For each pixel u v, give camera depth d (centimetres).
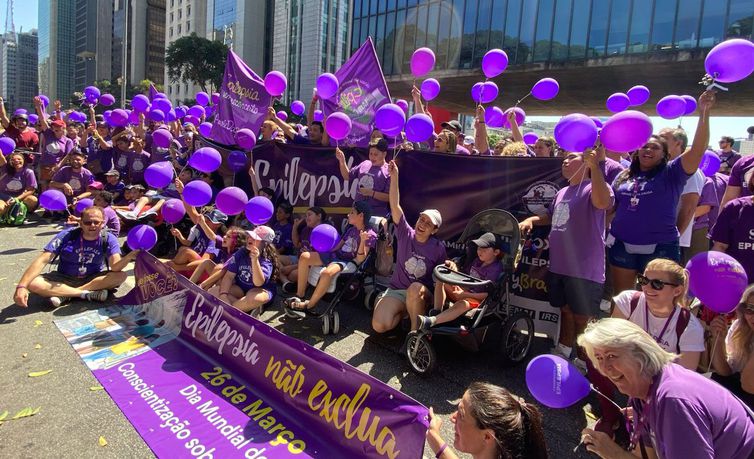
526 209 476
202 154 496
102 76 10756
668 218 355
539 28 2177
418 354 377
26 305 452
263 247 461
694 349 263
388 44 2883
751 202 335
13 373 348
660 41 1841
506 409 188
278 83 630
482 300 389
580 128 307
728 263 249
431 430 230
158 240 722
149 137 978
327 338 443
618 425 297
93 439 278
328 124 525
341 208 610
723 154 866
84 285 483
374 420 256
